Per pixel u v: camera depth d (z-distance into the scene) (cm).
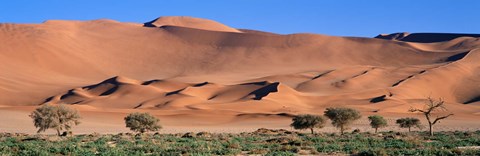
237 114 12069
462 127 8769
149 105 15762
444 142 4016
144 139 4362
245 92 17550
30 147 3278
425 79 19762
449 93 19425
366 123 9894
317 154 2984
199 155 2762
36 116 6316
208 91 17950
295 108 14750
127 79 19250
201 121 10962
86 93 18288
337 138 4662
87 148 3231
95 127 8919
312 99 16925
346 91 19100
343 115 6681
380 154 2855
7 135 5756
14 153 2942
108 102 16638
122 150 3089
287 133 6325
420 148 3344
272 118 11369
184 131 7744
